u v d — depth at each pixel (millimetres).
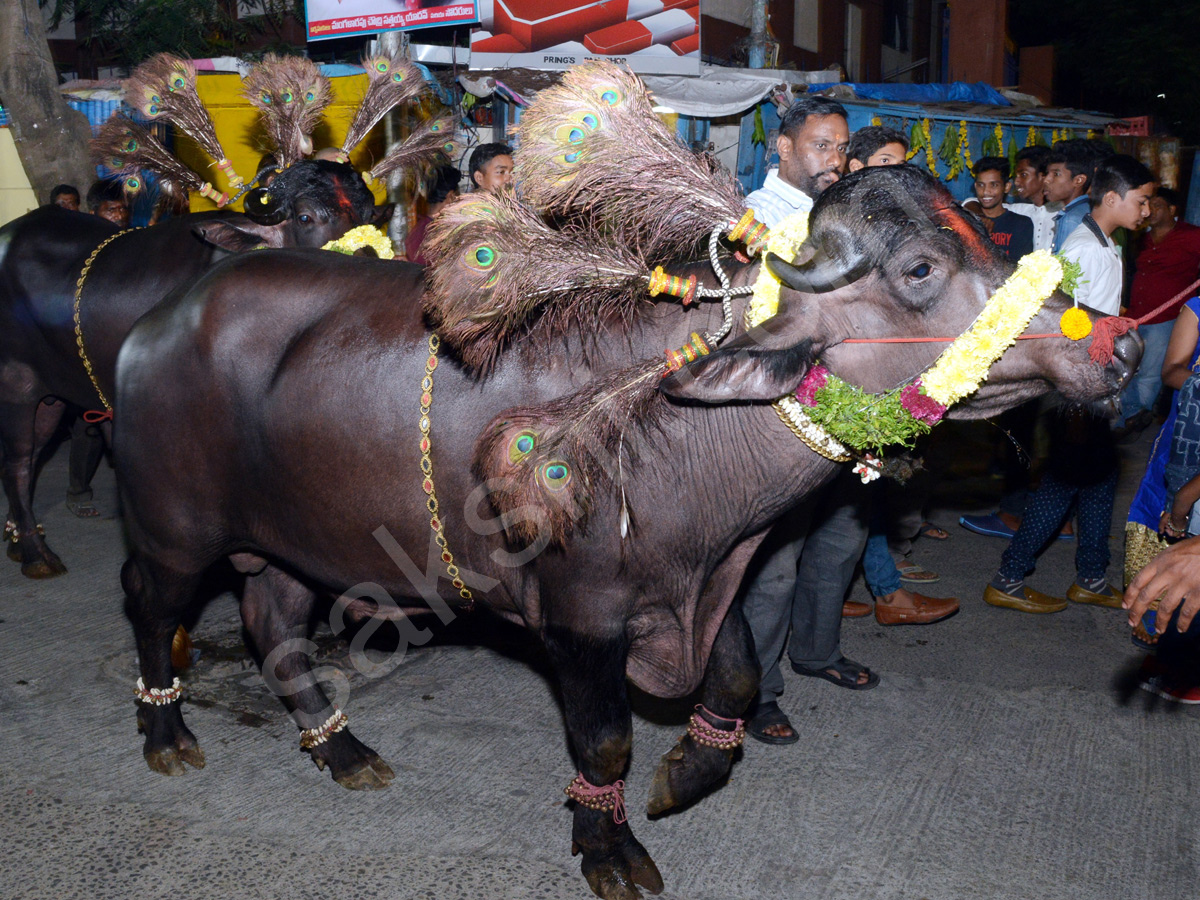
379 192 6082
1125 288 9438
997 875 2990
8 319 4891
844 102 9094
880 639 4676
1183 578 2242
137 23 12492
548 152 2604
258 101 4398
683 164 2637
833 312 2457
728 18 12789
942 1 19812
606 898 2844
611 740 2727
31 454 5250
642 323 2697
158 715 3500
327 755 3426
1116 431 6840
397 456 2838
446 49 8914
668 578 2725
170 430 3113
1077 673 4324
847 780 3488
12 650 4422
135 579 3404
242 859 3025
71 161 9086
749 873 2998
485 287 2516
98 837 3121
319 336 2953
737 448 2641
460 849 3088
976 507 6699
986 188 6031
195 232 3936
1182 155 13195
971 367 2363
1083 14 19469
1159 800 3377
